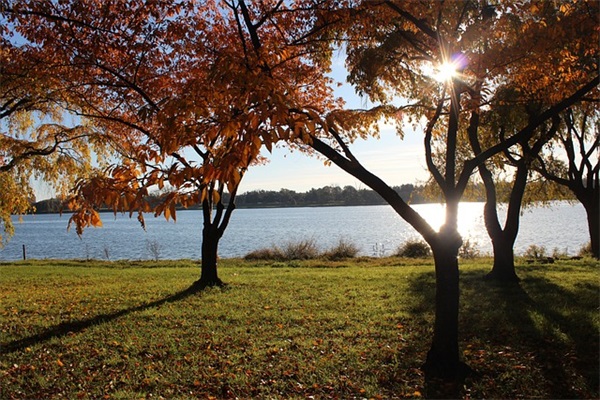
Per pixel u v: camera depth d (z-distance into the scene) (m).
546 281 13.13
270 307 10.33
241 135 3.78
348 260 22.47
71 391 6.02
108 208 4.30
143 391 5.99
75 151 14.61
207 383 6.16
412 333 8.05
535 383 5.87
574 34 7.25
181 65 8.87
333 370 6.47
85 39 7.96
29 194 14.68
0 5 7.30
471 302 10.44
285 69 8.09
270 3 8.27
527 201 23.30
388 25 7.70
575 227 45.22
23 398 5.82
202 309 10.25
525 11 7.07
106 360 7.06
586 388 5.64
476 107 8.31
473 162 6.57
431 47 7.68
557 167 20.78
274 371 6.48
